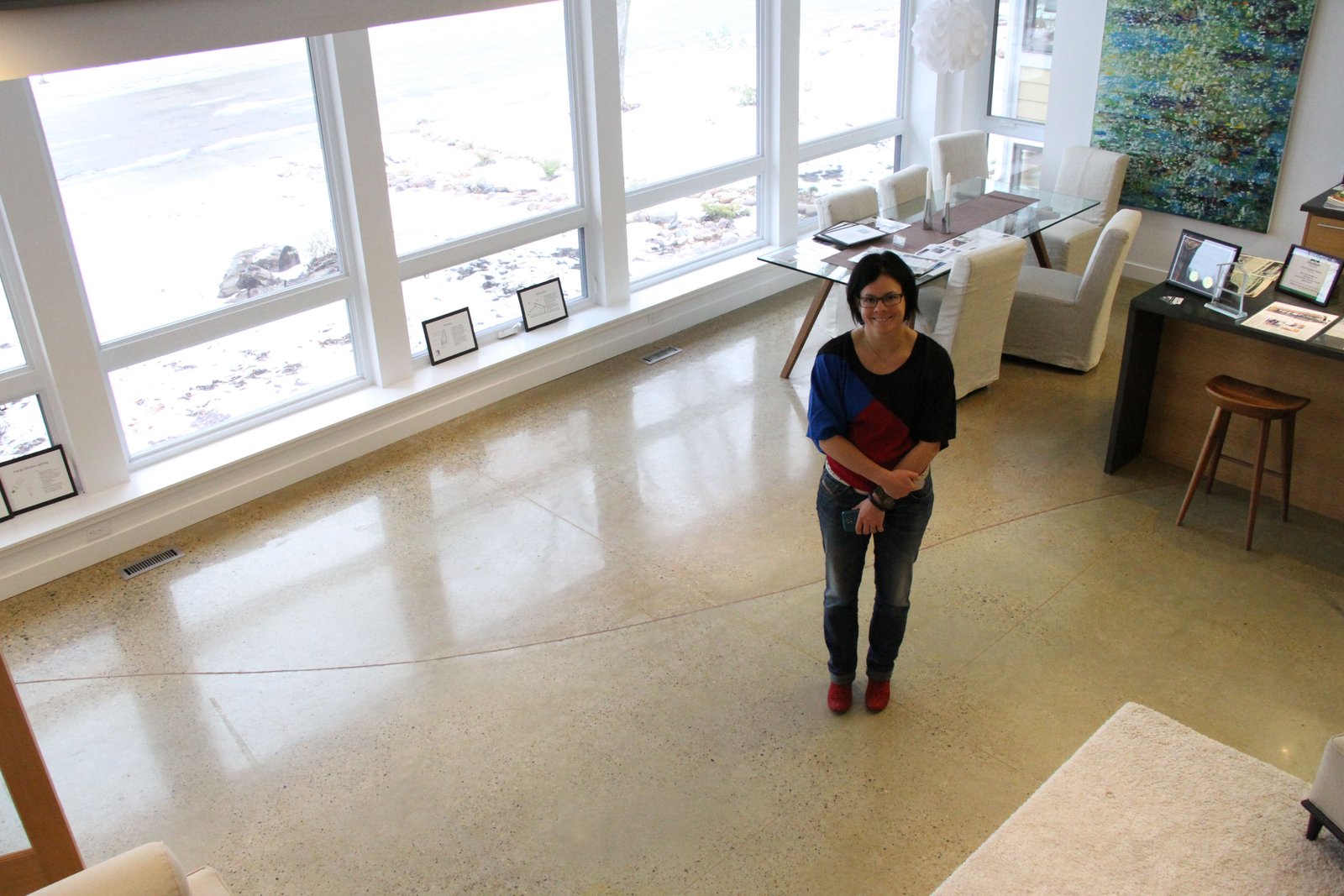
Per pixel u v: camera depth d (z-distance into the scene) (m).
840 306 6.14
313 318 5.42
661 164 6.68
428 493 5.18
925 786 3.40
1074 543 4.58
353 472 5.39
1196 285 4.73
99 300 4.66
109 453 4.77
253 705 3.88
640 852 3.21
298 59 4.96
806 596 4.32
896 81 7.99
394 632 4.23
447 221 5.77
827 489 3.36
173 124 4.66
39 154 4.25
